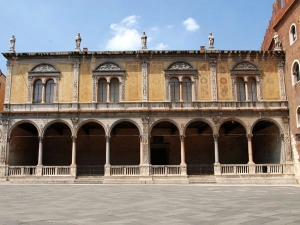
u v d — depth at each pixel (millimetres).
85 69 42031
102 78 42281
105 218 14102
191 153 47250
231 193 25906
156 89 41531
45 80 42031
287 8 39938
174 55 42312
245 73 42125
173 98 42094
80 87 41531
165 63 42219
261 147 46500
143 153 39719
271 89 41812
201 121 42094
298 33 37906
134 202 19797
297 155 38406
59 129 46906
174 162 47219
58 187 32531
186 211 16031
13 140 41750
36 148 48250
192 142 47594
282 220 13422
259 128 46812
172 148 47500
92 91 41438
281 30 43031
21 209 16844
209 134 45250
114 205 18375
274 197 22703
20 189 29953
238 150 47688
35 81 42438
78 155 46812
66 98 41219
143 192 26766
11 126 40406
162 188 31203
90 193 25891
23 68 42156
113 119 40562
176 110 40469
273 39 45406
